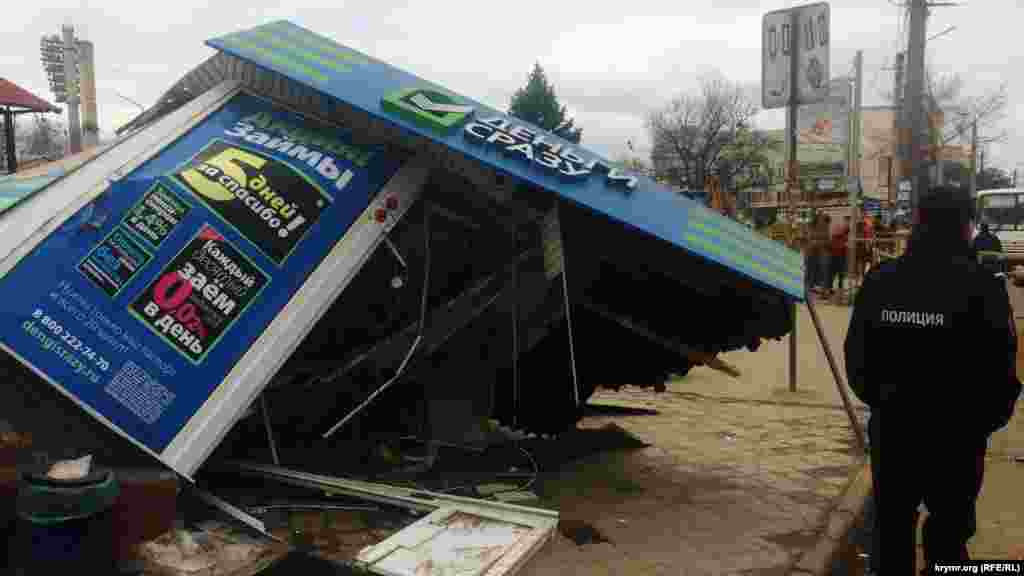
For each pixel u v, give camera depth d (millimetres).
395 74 5457
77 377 3348
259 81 5047
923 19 20984
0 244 3496
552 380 5395
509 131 4941
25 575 2824
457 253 5266
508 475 5156
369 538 3717
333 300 4141
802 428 6809
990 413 3203
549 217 4719
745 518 4621
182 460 3455
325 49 5469
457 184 4984
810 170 33719
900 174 24297
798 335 12312
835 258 16734
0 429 3275
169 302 3670
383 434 5348
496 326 5258
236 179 4207
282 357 3848
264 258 4004
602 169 5016
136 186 3934
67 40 16500
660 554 4078
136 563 3109
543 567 3887
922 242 3332
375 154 4766
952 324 3180
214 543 3420
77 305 3475
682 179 49656
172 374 3551
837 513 4699
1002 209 22688
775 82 7926
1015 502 5148
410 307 5094
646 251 4898
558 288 4961
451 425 5371
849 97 20609
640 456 5832
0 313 3314
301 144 4664
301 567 3320
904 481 3367
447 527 3570
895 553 3438
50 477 2861
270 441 4457
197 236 3889
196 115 4664
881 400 3350
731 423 6988
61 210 3705
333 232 4285
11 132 17500
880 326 3342
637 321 5199
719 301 5090
